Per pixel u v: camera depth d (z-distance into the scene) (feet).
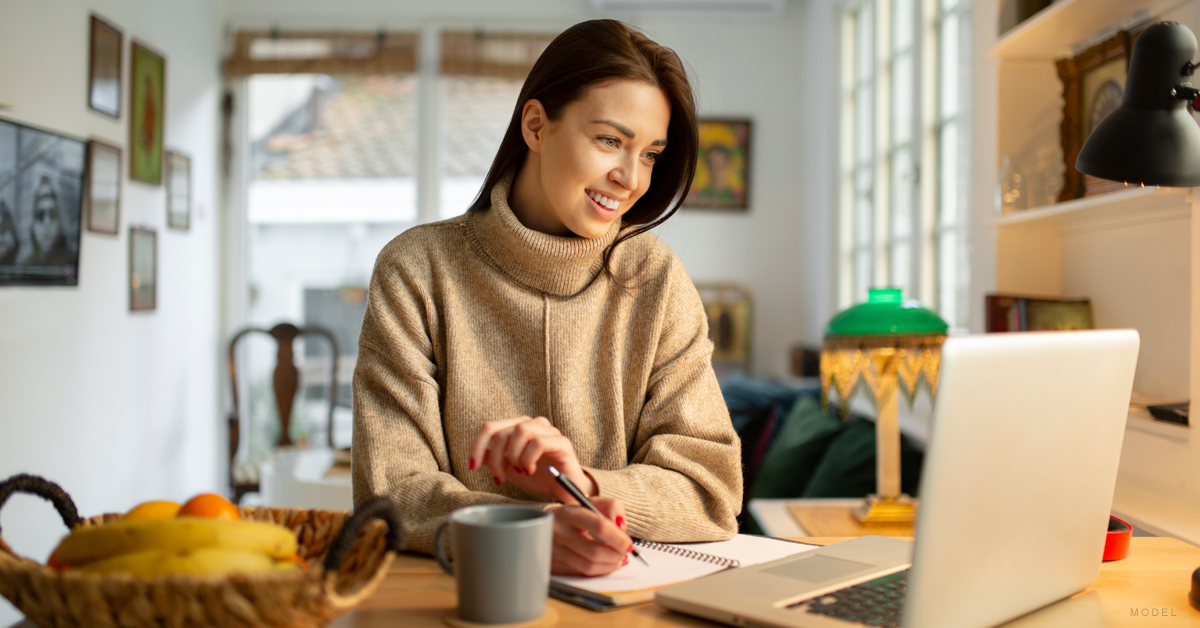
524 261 3.19
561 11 14.46
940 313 9.21
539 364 3.26
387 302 3.24
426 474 2.88
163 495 12.25
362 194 14.57
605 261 3.37
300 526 2.26
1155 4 4.75
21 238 8.99
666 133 3.10
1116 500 4.25
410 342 3.18
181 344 12.87
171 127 12.57
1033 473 2.06
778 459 9.70
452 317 3.24
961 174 8.66
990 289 6.88
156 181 12.00
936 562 1.85
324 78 14.53
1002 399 1.90
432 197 14.51
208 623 1.62
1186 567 2.77
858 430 8.72
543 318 3.25
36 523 9.24
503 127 14.60
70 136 9.82
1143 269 5.07
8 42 8.79
